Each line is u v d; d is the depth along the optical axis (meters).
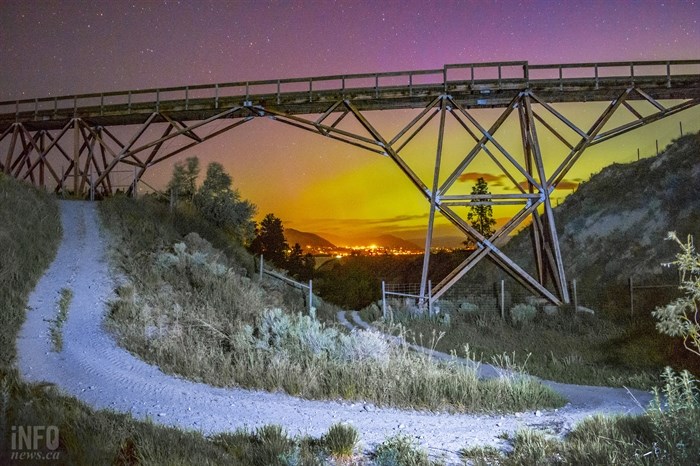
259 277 26.02
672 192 34.78
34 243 21.19
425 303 26.48
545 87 26.00
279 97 27.59
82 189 32.22
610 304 24.91
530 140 26.19
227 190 35.16
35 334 14.05
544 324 23.66
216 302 17.42
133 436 6.30
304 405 10.27
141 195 32.62
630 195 38.12
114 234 24.69
